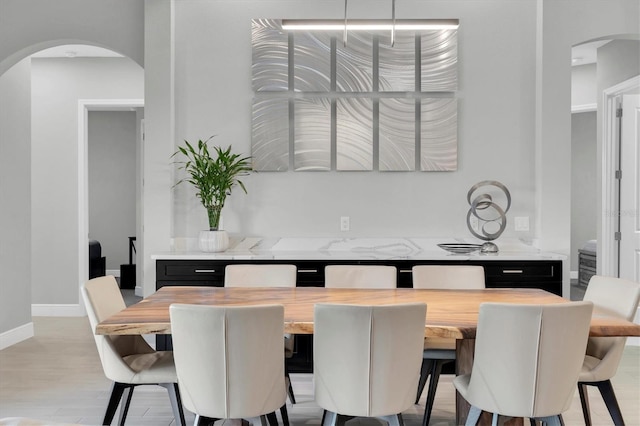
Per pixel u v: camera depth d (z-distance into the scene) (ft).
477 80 15.17
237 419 7.83
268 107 15.14
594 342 9.77
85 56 20.62
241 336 7.25
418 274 11.85
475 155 15.20
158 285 13.64
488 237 14.30
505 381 7.49
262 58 15.16
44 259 20.76
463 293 10.37
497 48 15.16
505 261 13.46
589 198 32.48
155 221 14.76
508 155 15.17
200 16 15.29
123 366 8.79
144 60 14.88
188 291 10.62
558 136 14.69
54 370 13.99
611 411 8.96
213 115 15.30
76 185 20.75
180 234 15.24
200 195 14.35
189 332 7.33
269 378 7.54
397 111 15.05
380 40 15.06
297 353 13.17
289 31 15.23
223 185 14.12
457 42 15.14
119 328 7.83
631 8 14.56
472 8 15.17
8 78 16.12
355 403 7.47
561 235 14.67
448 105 15.02
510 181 15.19
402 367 7.49
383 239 15.20
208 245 14.17
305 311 8.65
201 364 7.36
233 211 15.29
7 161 16.11
